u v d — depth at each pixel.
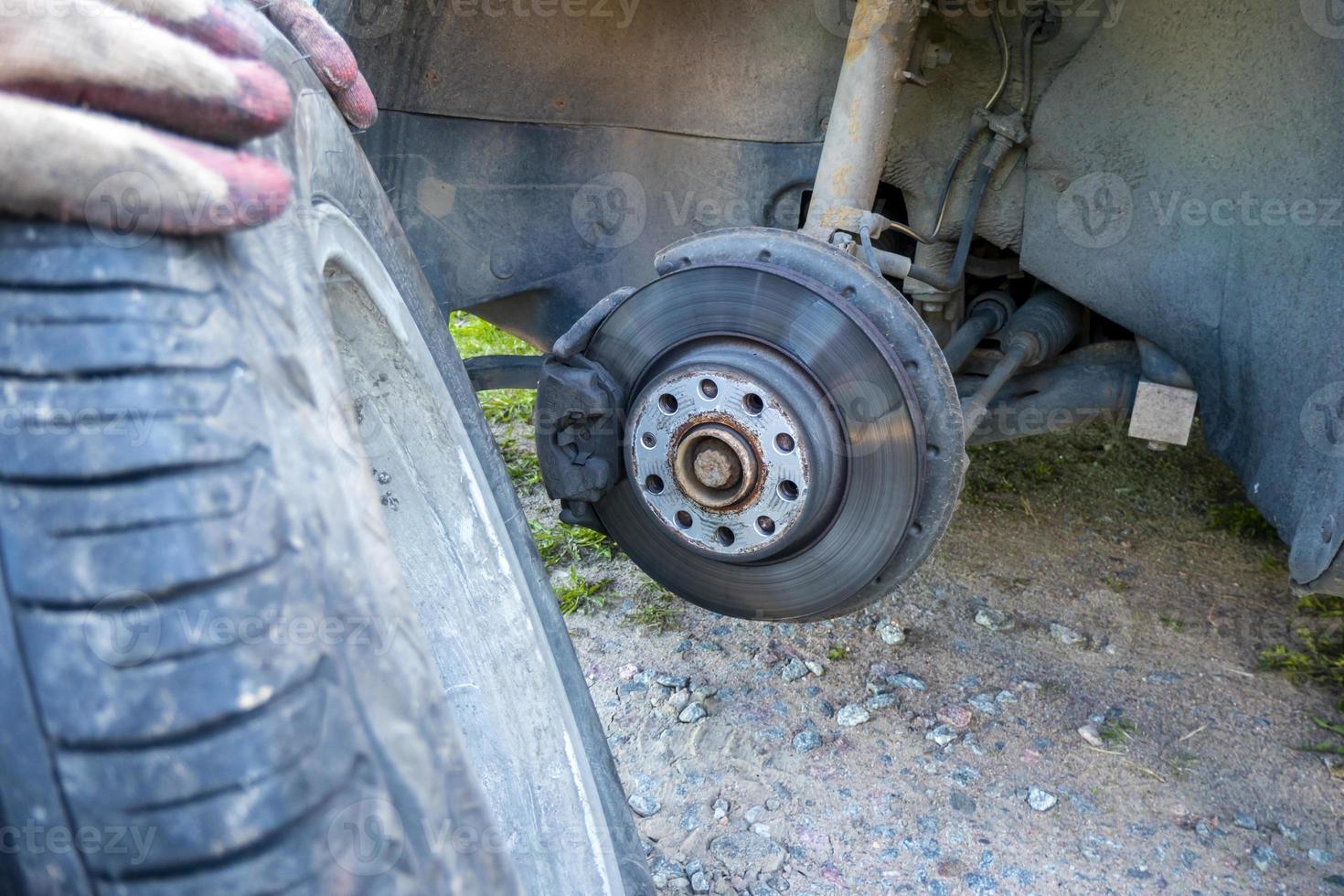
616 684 2.08
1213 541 2.62
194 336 0.71
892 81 1.58
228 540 0.68
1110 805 1.81
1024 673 2.14
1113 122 1.79
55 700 0.65
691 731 1.96
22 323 0.68
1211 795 1.83
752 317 1.48
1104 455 3.01
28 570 0.66
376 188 1.33
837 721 1.99
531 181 2.04
